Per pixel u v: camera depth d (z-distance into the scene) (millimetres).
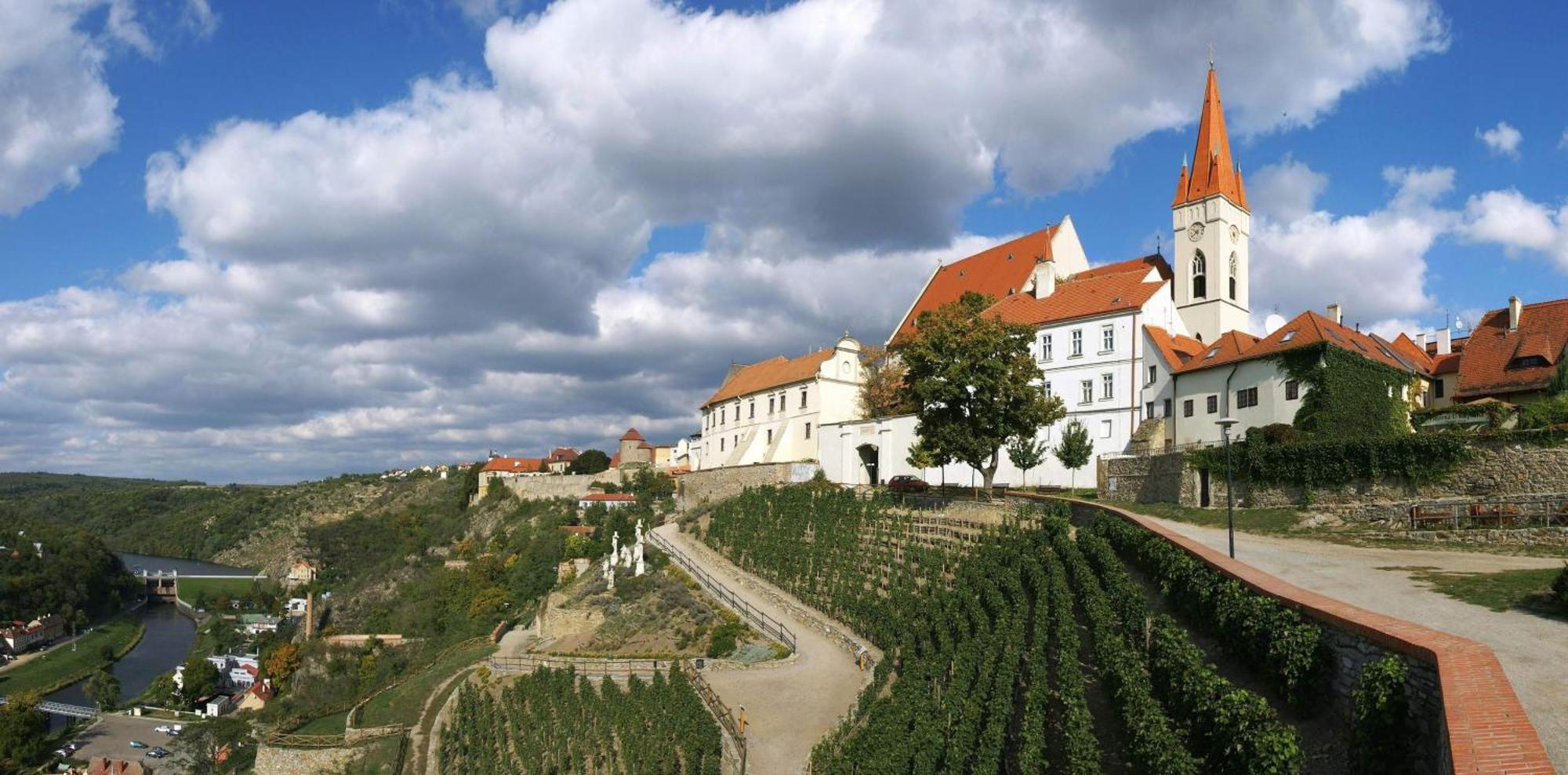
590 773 47000
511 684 65875
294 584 169250
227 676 118938
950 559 59344
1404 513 46656
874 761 34438
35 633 143375
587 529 116000
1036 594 43781
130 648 145500
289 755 67125
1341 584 33969
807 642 57781
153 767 90625
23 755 93625
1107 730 30344
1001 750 30172
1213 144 96062
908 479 84250
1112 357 80000
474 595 106875
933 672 40625
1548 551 38812
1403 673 20078
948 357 69562
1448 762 16500
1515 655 23531
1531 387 65125
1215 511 56938
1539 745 15055
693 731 42938
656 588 75875
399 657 95500
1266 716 21484
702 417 136375
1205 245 94500
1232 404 68312
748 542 80750
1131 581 37469
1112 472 69000
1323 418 61562
